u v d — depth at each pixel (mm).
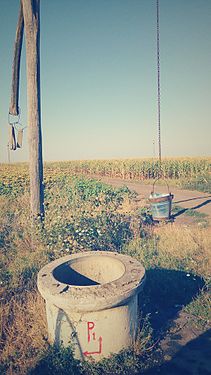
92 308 2762
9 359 3074
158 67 6844
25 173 22641
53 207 8695
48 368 2975
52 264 3703
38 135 6113
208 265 5332
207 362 3078
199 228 7793
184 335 3521
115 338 3031
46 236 5688
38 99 6039
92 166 32812
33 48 5824
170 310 4059
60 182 16344
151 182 22125
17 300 3992
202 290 4379
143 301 4238
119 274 3744
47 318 3227
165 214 8953
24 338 3301
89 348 3000
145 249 6000
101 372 2953
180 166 23938
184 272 4996
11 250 5785
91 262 3986
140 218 8102
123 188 13680
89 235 5855
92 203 9891
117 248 6078
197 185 18266
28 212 7961
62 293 2869
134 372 2947
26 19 5734
